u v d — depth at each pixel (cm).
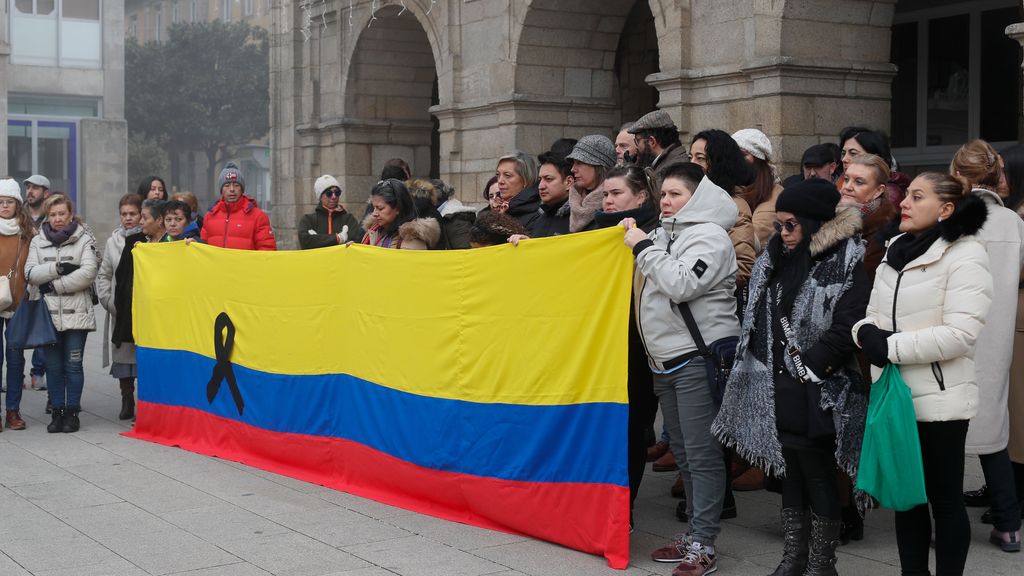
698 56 1197
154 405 916
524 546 605
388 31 1822
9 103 3142
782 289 516
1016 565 569
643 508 688
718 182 630
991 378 583
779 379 513
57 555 598
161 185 1119
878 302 499
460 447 651
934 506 498
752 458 520
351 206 1859
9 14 3120
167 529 646
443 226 804
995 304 583
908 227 493
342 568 571
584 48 1478
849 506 606
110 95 3244
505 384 626
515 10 1443
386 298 702
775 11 1101
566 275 595
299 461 781
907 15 1303
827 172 704
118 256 1007
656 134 692
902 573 512
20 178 3162
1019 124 1190
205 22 5853
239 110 5350
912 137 1310
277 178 2058
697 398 554
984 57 1227
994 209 591
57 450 873
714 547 591
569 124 1484
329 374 759
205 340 866
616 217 583
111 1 3231
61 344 944
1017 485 642
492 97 1484
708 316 553
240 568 573
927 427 489
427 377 672
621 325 568
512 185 791
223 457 839
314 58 1947
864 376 582
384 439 707
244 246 1045
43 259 927
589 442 584
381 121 1869
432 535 628
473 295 642
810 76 1112
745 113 1145
